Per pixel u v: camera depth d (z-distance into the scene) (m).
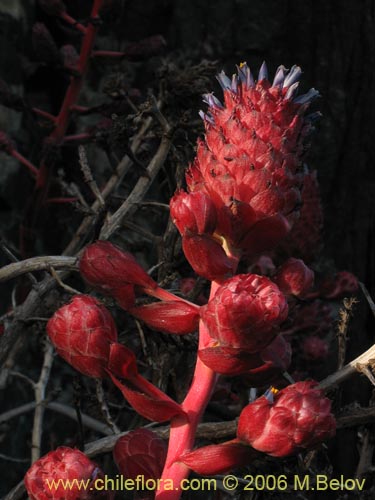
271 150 0.62
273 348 0.65
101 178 1.29
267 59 1.32
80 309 0.64
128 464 0.66
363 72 1.31
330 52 1.31
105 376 0.64
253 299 0.59
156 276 0.99
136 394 0.63
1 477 1.20
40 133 1.18
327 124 1.30
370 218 1.30
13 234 1.32
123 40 1.36
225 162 0.62
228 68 1.33
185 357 0.92
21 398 1.24
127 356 0.64
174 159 0.96
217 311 0.59
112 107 1.06
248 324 0.59
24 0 1.38
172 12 1.35
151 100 0.94
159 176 1.13
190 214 0.62
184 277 0.98
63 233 1.33
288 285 0.68
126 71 1.30
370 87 1.30
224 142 0.62
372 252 1.29
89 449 0.80
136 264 0.65
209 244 0.62
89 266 0.65
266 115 0.62
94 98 1.36
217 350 0.61
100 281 0.65
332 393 0.76
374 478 0.82
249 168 0.62
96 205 1.04
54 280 0.88
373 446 0.83
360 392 1.14
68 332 0.64
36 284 0.88
